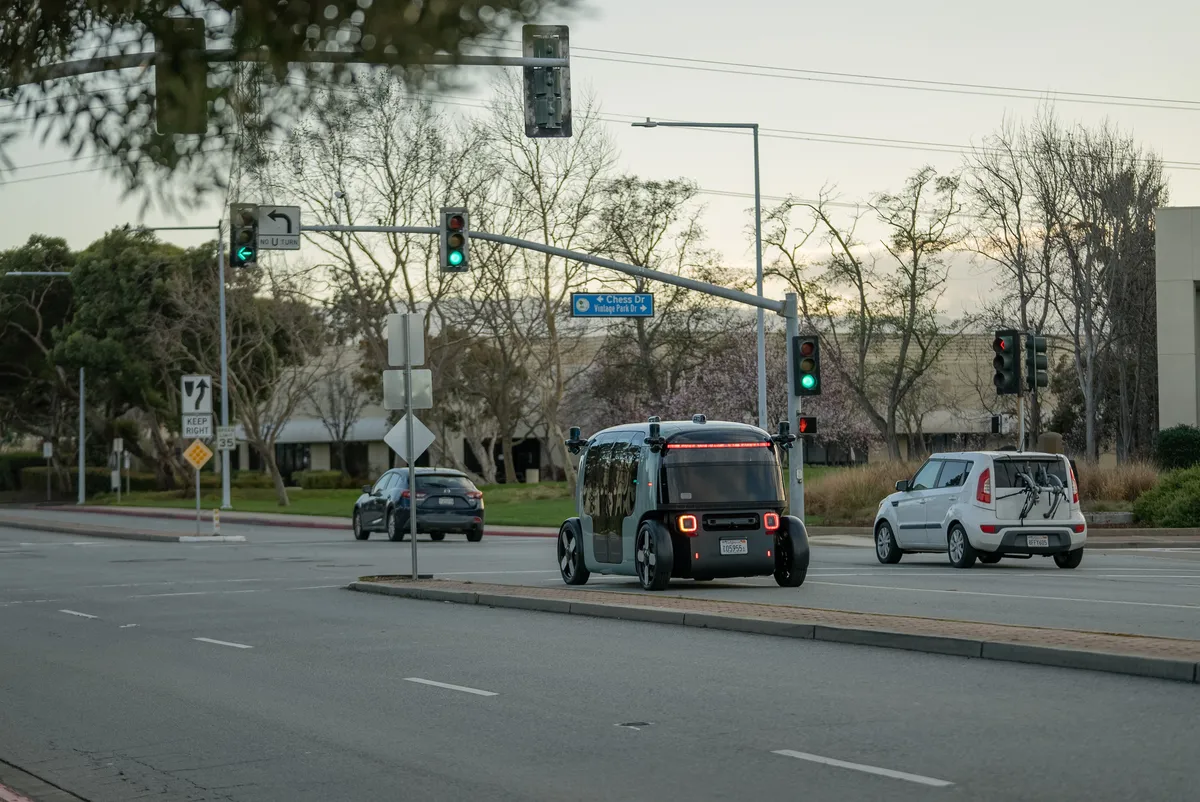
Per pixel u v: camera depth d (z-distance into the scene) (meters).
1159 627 17.14
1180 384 58.16
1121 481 44.44
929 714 11.58
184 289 74.88
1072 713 11.41
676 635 17.72
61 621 21.89
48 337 96.88
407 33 7.78
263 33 7.85
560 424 87.88
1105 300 70.81
